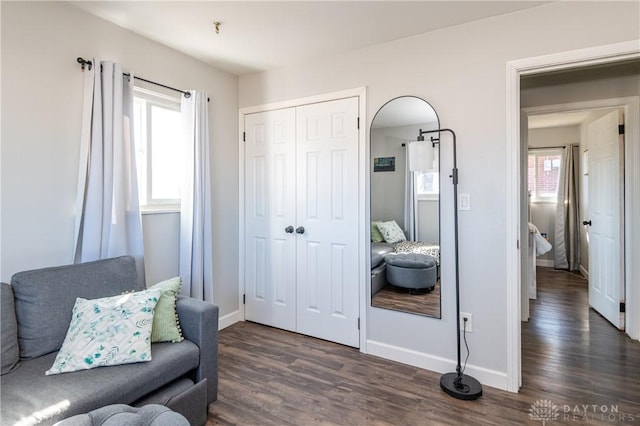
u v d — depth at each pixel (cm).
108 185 207
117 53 222
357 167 262
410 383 215
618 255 297
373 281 256
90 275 182
